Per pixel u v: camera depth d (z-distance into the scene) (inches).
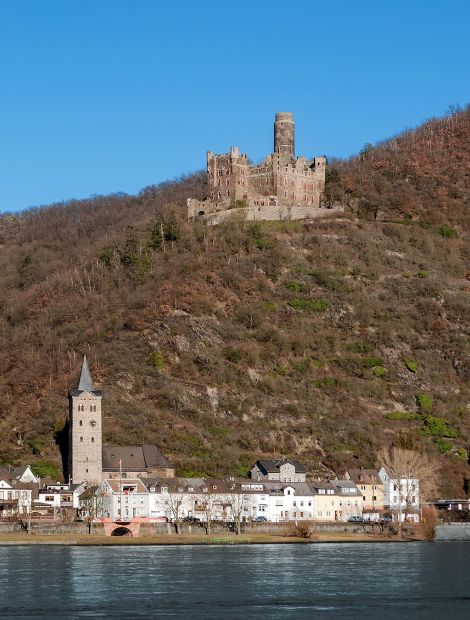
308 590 7219.5
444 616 6412.4
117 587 7313.0
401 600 6889.8
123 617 6368.1
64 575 7815.0
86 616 6397.6
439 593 7121.1
